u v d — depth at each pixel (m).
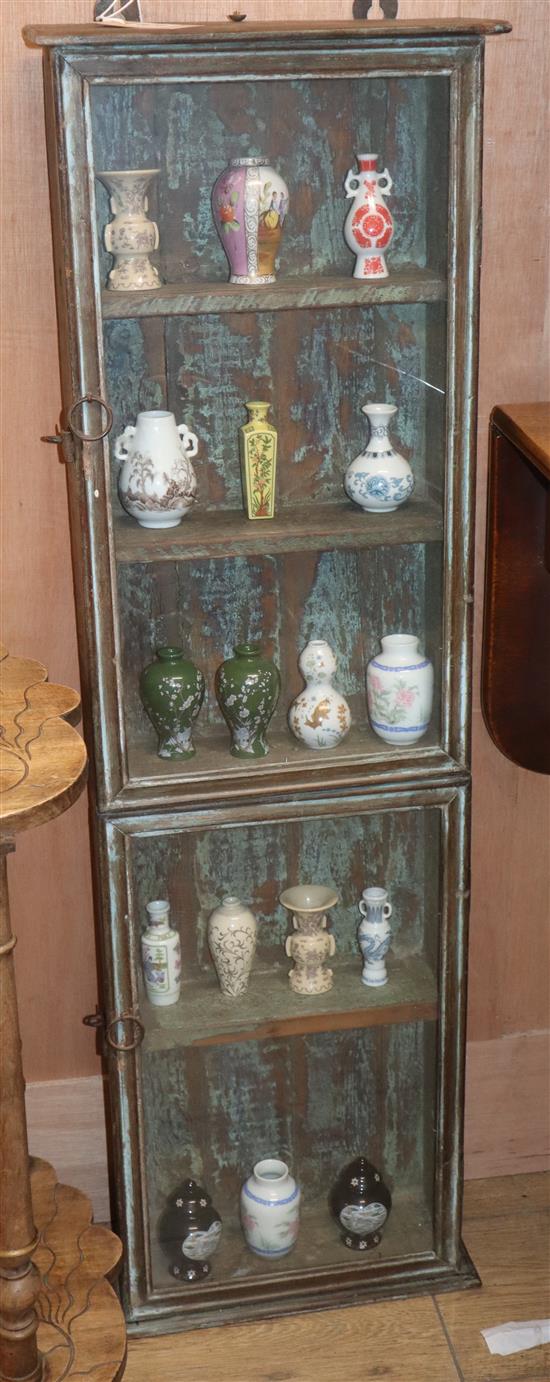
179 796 1.86
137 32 1.55
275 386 1.90
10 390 1.93
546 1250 2.27
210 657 2.01
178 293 1.69
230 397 1.89
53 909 2.19
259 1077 2.21
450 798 1.95
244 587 1.98
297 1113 2.25
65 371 1.75
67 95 1.57
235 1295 2.12
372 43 1.61
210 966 2.13
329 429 1.94
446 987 2.05
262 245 1.74
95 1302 1.90
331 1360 2.05
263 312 1.86
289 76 1.62
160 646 1.97
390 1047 2.22
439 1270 2.18
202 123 1.77
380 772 1.92
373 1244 2.20
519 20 1.90
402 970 2.14
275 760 1.92
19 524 2.00
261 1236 2.14
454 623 1.88
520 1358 2.04
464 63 1.65
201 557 1.79
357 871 2.14
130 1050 1.96
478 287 1.74
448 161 1.70
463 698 1.92
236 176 1.72
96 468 1.71
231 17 1.69
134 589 1.92
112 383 1.84
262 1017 2.03
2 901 1.55
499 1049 2.41
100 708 1.81
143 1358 2.05
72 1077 2.29
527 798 2.26
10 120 1.83
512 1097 2.44
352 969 2.15
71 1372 1.80
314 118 1.80
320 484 1.97
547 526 1.83
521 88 1.92
